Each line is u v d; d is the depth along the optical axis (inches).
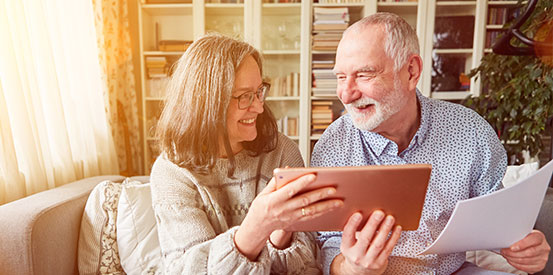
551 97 82.7
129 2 130.0
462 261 41.4
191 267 30.4
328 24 123.4
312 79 126.8
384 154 40.5
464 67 123.3
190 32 129.9
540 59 81.7
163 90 127.0
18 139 63.1
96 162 89.7
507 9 119.7
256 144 41.3
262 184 41.4
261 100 39.2
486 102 102.0
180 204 35.1
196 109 36.4
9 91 61.9
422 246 38.4
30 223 41.9
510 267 53.9
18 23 65.2
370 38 35.6
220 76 35.6
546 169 27.1
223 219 37.3
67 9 83.2
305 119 127.0
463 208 26.5
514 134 95.0
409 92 37.9
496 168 40.9
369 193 24.1
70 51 84.0
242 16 126.7
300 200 23.4
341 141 42.5
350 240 26.4
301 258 34.2
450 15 121.0
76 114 83.4
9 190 59.5
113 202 50.6
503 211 27.7
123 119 120.6
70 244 47.9
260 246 29.1
